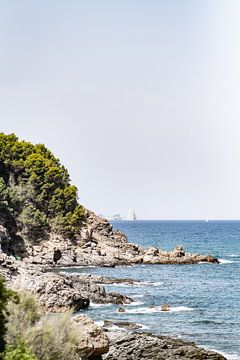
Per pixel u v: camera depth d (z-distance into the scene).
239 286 98.56
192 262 144.38
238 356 48.00
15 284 64.38
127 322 59.94
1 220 128.50
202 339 54.47
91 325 39.69
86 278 95.69
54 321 30.09
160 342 43.41
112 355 41.69
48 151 159.62
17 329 27.12
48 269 122.88
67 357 28.69
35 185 144.25
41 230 135.62
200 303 77.50
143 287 94.12
